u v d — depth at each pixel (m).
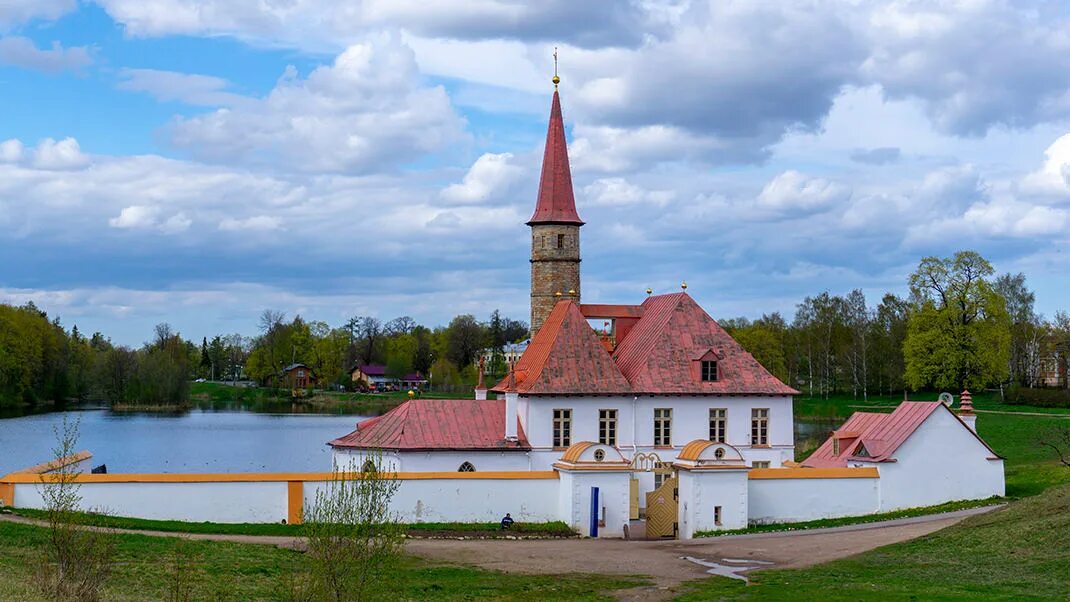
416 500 57.53
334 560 29.08
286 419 179.62
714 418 69.88
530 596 39.56
